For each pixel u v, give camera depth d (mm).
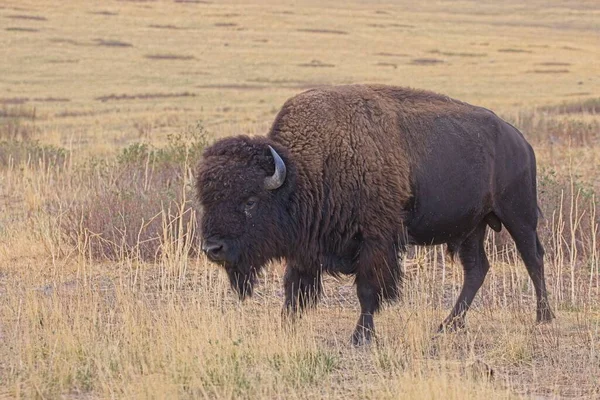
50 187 59000
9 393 24828
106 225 44031
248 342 28078
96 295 33875
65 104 162500
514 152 35312
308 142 31625
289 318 31531
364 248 31562
